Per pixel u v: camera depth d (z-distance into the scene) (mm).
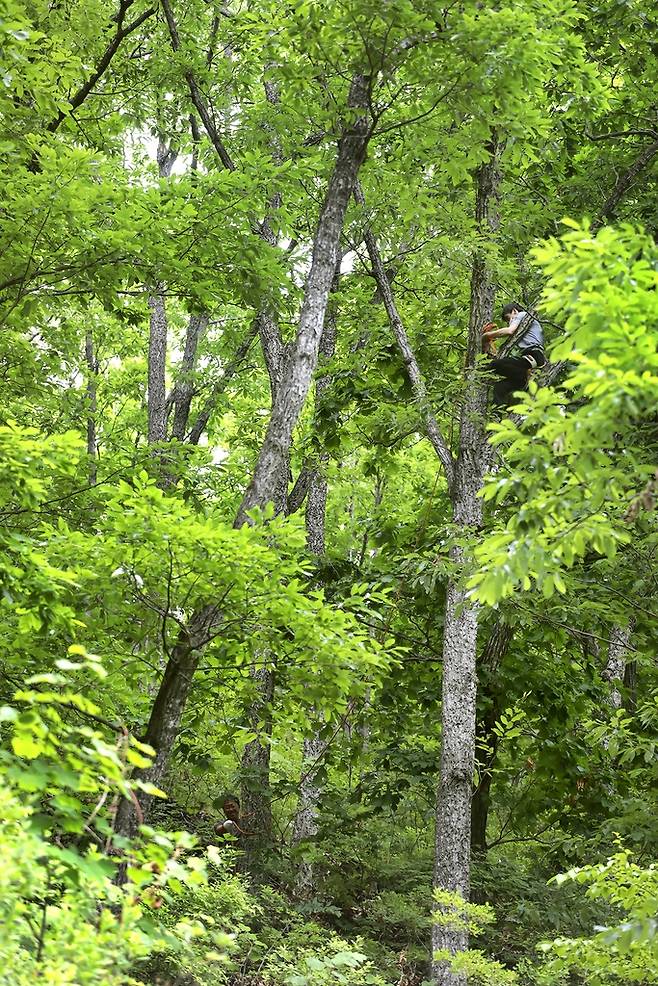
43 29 9508
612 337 4039
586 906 10734
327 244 8695
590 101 10875
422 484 19828
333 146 11469
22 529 8719
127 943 3545
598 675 13930
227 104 12164
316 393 14180
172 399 17359
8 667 7473
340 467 19984
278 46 9219
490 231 10781
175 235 8836
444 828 9844
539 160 11477
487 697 12141
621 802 11391
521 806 12555
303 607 6840
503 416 10555
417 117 9078
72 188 7766
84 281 8969
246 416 17906
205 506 11883
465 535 10102
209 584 6770
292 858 12711
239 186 8969
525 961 9898
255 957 9312
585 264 4273
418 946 11461
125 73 12109
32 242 8102
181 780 15133
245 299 9438
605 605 10539
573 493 4875
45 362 12031
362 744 12695
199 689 8180
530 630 12898
